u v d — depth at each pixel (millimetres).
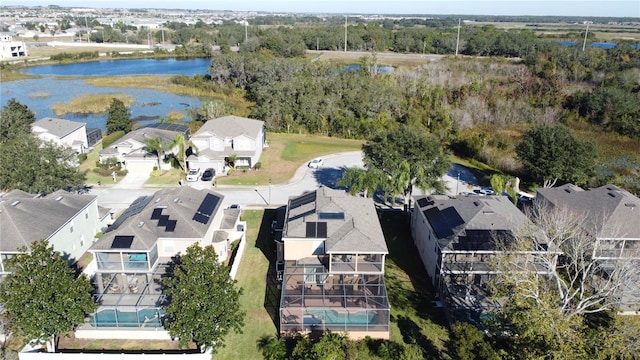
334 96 92750
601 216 40375
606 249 37719
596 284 34250
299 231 36438
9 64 154000
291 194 56688
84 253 43188
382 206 53438
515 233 34531
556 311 26297
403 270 40875
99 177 60969
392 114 92125
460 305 34688
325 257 36375
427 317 34375
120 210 51531
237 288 37438
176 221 38438
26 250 31938
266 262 41500
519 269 31688
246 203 53750
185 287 29297
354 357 29203
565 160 55062
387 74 117500
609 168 66562
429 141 52344
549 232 35000
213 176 60969
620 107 86875
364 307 31500
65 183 48750
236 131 66250
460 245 35344
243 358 30453
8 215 36688
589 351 24781
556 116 91062
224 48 162500
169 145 61625
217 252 40094
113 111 79500
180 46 193500
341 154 73062
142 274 35656
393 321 33812
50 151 49281
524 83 105812
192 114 96375
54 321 28422
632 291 32406
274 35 179625
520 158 59125
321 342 28641
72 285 29453
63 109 100688
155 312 31969
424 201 44375
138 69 157375
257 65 119938
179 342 30141
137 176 61656
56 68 158250
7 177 46125
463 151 74312
